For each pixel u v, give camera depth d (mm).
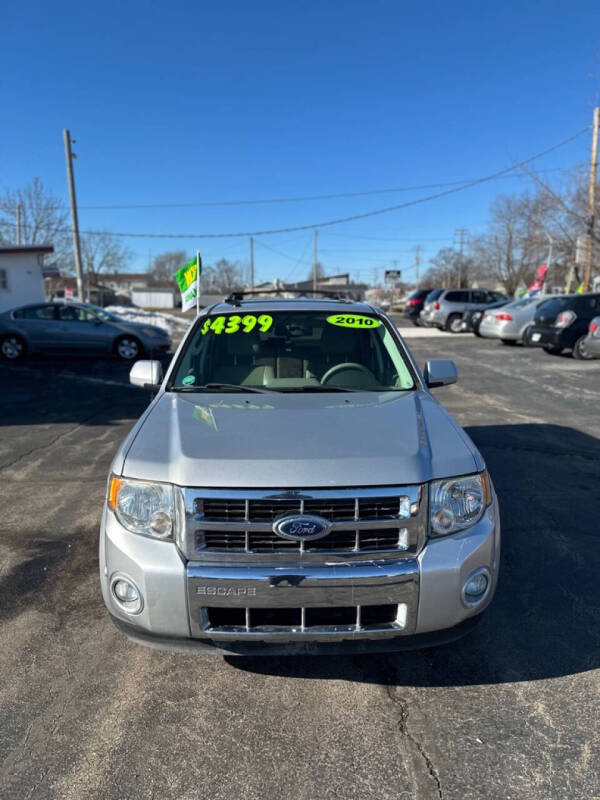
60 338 14375
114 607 2438
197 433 2645
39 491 5102
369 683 2623
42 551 3910
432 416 2941
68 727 2346
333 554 2307
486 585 2469
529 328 15109
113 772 2131
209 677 2660
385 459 2387
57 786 2068
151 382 3705
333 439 2541
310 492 2291
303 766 2164
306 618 2332
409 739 2293
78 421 7867
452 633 2453
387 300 74562
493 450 6277
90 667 2717
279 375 3588
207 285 88438
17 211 37375
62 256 44625
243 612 2334
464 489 2467
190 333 3883
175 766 2160
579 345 13758
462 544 2398
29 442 6777
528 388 10094
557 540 4070
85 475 5555
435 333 23500
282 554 2299
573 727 2342
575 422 7555
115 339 14477
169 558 2324
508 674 2674
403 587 2305
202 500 2320
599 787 2061
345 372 3607
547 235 27781
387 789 2068
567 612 3184
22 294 21016
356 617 2334
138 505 2412
